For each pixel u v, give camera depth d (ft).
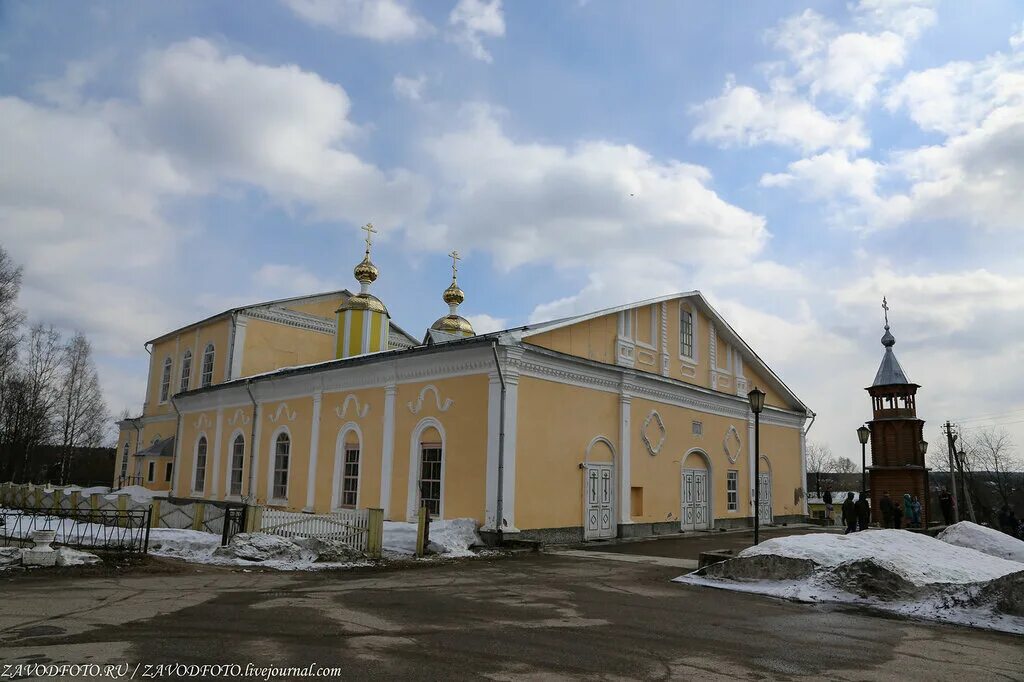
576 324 69.62
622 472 72.08
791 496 108.17
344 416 76.28
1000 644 29.12
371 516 50.96
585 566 49.70
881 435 114.62
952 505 104.73
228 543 50.65
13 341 144.15
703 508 86.63
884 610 35.68
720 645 27.17
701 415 88.12
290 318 120.47
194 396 107.04
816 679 23.04
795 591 38.86
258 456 89.76
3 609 29.66
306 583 39.45
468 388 63.05
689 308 89.04
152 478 123.34
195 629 26.89
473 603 34.40
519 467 60.49
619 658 24.59
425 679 21.29
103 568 40.91
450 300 110.73
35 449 175.94
